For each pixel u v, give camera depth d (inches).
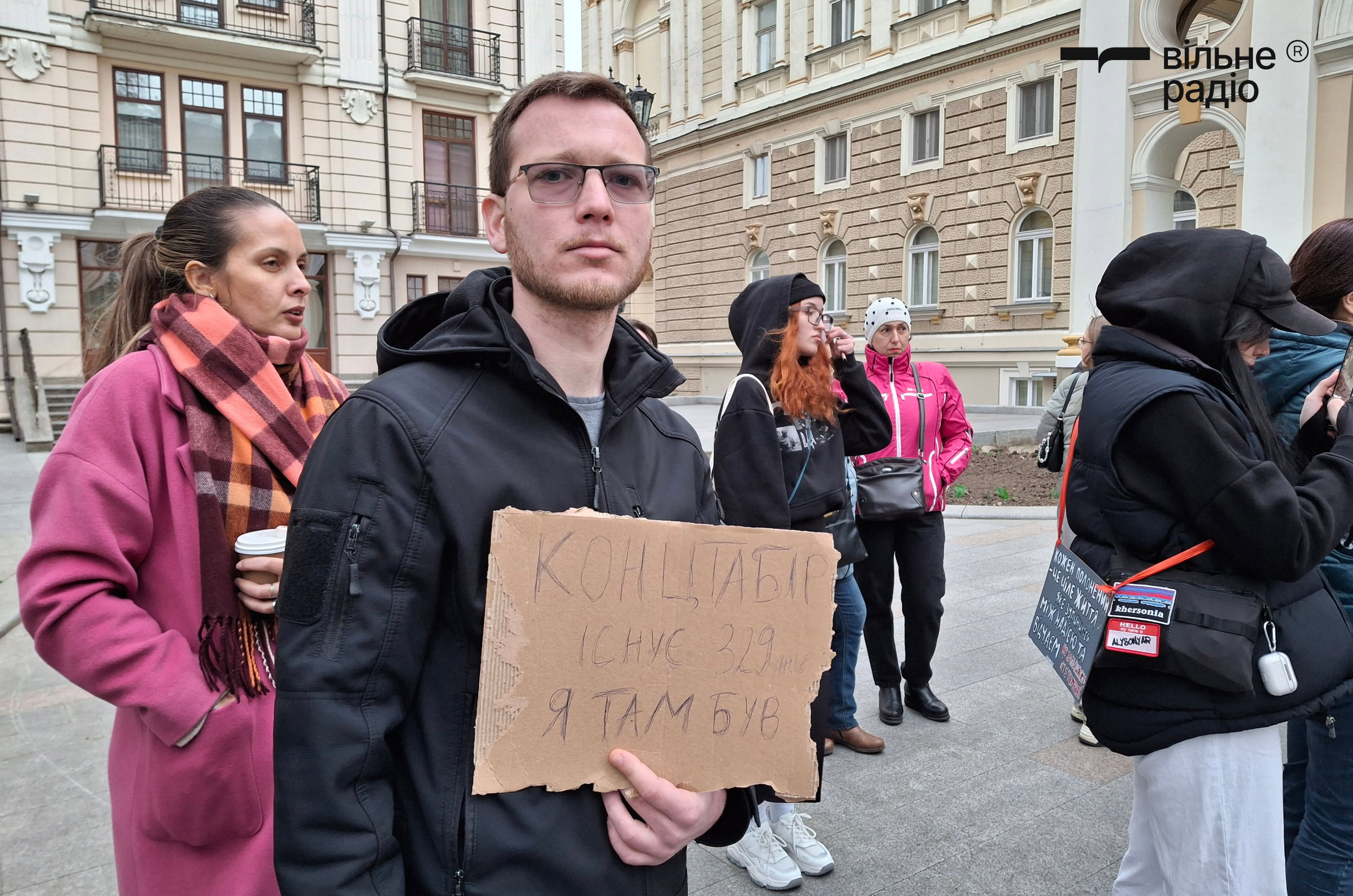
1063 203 664.4
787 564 46.4
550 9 781.3
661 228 1051.3
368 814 38.9
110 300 71.2
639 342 51.6
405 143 730.2
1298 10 488.1
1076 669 68.2
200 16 648.4
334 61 692.1
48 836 110.0
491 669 40.7
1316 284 87.4
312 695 39.1
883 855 104.8
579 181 45.1
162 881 54.9
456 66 743.7
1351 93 474.9
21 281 592.4
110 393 56.1
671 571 44.0
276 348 65.4
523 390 45.5
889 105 787.4
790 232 893.2
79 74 606.9
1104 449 66.8
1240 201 569.9
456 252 758.5
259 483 59.0
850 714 131.8
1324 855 75.0
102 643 50.9
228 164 664.4
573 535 42.1
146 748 54.9
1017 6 684.1
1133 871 74.5
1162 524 64.5
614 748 42.7
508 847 40.4
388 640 40.3
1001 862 102.7
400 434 41.6
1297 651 63.6
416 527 41.2
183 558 56.1
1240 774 63.3
